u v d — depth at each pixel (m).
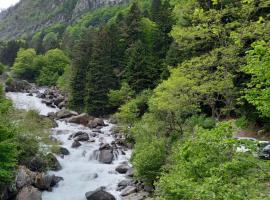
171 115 32.00
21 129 31.48
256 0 23.33
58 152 36.12
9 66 130.38
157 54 64.62
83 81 67.31
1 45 156.38
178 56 48.84
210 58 23.58
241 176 11.38
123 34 72.62
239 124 20.95
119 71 66.38
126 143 41.50
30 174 28.44
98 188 27.72
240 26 24.44
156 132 31.45
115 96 56.91
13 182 25.84
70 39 147.12
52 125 47.09
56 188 29.41
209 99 26.14
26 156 31.08
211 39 24.30
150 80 57.75
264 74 10.41
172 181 13.27
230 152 12.73
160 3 84.50
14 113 36.25
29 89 87.81
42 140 34.84
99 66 62.47
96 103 61.88
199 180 13.14
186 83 25.36
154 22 77.88
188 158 13.97
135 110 45.97
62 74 99.38
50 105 69.19
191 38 25.19
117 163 35.78
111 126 52.03
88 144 40.78
